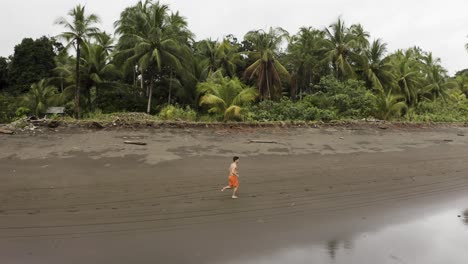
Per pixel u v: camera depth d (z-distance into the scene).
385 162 17.86
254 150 17.94
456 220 10.28
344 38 38.38
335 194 12.40
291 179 13.90
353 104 30.53
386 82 40.44
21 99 36.53
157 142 17.45
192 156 16.03
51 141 16.30
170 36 32.81
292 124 23.55
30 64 42.94
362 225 9.59
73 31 25.69
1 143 15.48
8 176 12.17
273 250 7.85
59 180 12.12
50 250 7.48
